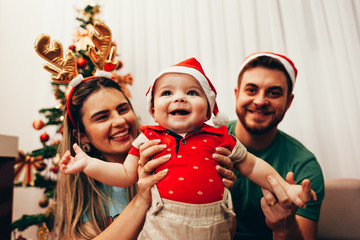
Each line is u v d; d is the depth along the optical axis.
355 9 2.00
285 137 1.18
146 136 0.79
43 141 1.83
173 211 0.65
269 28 2.13
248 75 1.03
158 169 0.72
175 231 0.64
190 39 2.29
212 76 2.21
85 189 1.02
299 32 2.04
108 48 1.24
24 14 2.69
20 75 2.63
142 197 0.80
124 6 2.48
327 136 1.95
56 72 1.12
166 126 0.77
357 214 1.42
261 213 1.09
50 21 2.59
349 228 1.42
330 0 2.02
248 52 2.12
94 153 1.09
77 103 1.02
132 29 2.46
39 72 2.67
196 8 2.34
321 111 1.98
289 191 0.74
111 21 2.47
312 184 0.99
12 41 2.64
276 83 1.00
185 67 0.78
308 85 1.99
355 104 1.88
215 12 2.26
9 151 0.98
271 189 0.79
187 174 0.68
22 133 2.57
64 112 1.15
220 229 0.66
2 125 2.53
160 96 0.77
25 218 1.67
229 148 0.77
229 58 2.19
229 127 1.27
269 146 1.13
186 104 0.74
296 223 0.84
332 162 1.92
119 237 0.80
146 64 2.40
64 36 2.54
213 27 2.28
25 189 2.48
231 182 0.73
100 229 0.93
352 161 1.85
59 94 1.78
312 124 1.93
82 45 1.86
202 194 0.66
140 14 2.46
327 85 1.98
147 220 0.70
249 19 2.14
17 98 2.60
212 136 0.77
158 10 2.43
